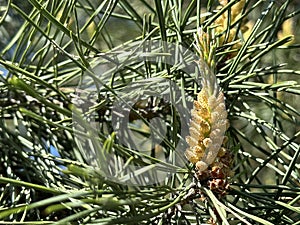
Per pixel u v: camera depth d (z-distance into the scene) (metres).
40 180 0.18
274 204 0.14
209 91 0.14
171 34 0.17
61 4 0.17
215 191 0.14
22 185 0.11
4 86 0.18
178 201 0.13
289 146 0.18
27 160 0.17
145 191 0.13
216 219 0.13
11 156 0.19
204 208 0.15
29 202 0.17
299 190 0.14
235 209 0.13
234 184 0.14
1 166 0.19
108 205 0.11
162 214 0.14
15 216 0.16
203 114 0.14
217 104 0.14
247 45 0.16
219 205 0.13
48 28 0.17
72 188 0.15
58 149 0.19
